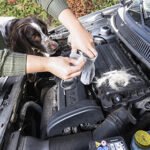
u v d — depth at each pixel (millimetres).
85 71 1161
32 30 1779
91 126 1266
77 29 1216
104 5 4348
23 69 1059
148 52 1335
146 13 1489
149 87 1282
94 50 1149
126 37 1533
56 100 1414
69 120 1214
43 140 1218
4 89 1384
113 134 1148
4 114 1210
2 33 1819
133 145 1049
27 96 1537
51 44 1747
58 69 1059
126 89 1257
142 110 1265
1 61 1052
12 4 4707
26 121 1387
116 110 1200
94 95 1335
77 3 4336
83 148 1160
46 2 1324
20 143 1158
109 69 1403
